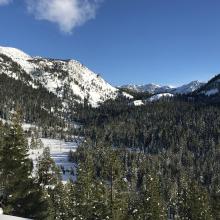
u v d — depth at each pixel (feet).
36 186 94.94
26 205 89.76
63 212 203.72
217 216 283.59
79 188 197.36
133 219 231.50
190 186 274.77
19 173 90.63
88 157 229.04
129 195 302.25
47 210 95.91
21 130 95.09
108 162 176.35
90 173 204.54
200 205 256.11
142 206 239.30
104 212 180.14
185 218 278.05
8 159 90.63
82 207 186.19
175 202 382.42
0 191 89.40
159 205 243.81
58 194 210.38
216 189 357.82
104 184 189.47
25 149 95.25
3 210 83.76
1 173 90.12
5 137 93.45
